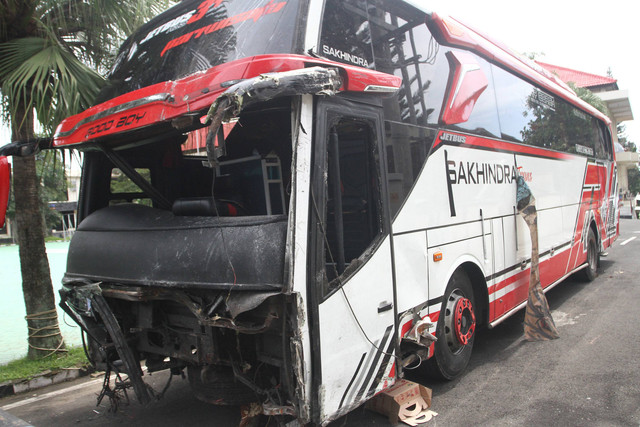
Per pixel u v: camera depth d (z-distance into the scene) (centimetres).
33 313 567
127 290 322
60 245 2122
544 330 574
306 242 276
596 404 399
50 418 436
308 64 280
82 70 492
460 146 474
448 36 461
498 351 554
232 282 275
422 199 405
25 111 484
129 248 336
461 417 389
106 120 340
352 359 309
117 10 522
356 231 349
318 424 280
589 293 826
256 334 301
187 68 362
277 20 323
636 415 376
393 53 398
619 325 621
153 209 366
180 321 331
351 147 347
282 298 273
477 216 498
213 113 230
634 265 1105
